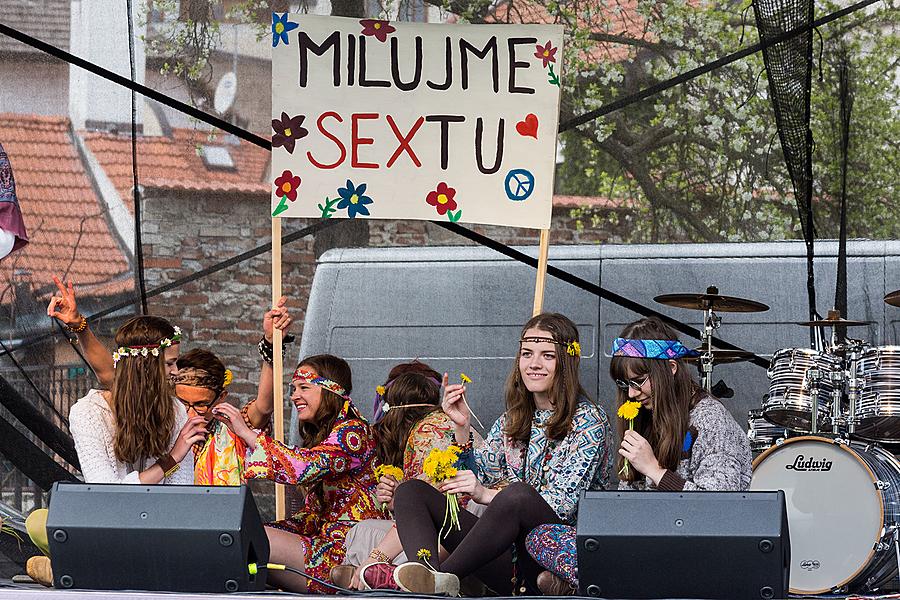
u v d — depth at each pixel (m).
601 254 12.93
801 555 8.55
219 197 12.58
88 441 8.66
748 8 12.99
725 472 8.04
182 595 6.70
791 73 11.04
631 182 13.32
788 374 10.23
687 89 13.12
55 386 11.48
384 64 10.29
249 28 12.52
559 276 12.88
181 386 9.38
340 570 8.02
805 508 8.60
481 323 12.95
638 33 13.20
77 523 6.89
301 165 10.23
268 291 12.82
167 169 12.40
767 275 12.55
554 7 13.23
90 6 11.98
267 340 10.20
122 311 11.84
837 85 12.44
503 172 10.09
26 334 11.52
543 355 8.27
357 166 10.23
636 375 8.26
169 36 12.31
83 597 6.77
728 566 6.64
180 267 12.52
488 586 8.20
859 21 12.40
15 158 11.70
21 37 11.75
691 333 12.55
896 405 9.46
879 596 7.94
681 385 8.32
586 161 13.43
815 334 11.85
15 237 9.09
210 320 12.68
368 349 13.07
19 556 10.91
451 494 7.91
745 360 12.02
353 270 13.23
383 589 7.73
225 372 9.66
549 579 7.60
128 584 6.98
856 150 12.50
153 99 12.23
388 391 10.05
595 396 12.65
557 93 10.09
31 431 11.45
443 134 10.18
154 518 6.87
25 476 11.43
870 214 12.51
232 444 9.12
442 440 9.22
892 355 9.66
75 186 11.82
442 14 13.07
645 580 6.78
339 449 8.67
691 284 12.69
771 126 12.95
